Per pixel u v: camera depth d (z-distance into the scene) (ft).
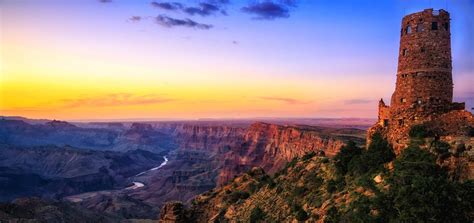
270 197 301.63
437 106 204.13
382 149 213.05
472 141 177.47
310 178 270.46
